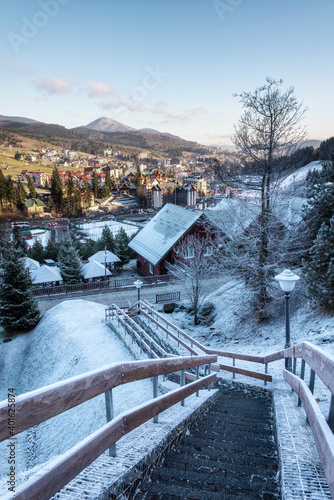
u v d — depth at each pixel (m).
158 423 4.24
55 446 10.73
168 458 3.74
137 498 2.82
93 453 2.61
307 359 3.91
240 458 3.96
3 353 20.97
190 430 4.95
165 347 14.85
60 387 2.27
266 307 17.83
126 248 43.84
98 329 19.50
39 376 17.22
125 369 3.30
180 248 30.03
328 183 19.28
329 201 17.69
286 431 4.12
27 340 22.25
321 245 14.41
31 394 2.02
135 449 3.28
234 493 3.09
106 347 16.55
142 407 3.63
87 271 35.88
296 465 3.12
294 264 21.67
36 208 146.00
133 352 14.70
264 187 16.25
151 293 29.19
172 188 178.50
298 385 4.91
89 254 54.12
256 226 17.50
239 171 16.23
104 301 27.56
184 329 21.64
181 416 4.83
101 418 10.92
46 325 22.22
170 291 29.52
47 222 128.12
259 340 16.36
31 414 2.02
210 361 8.84
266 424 5.63
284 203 16.61
